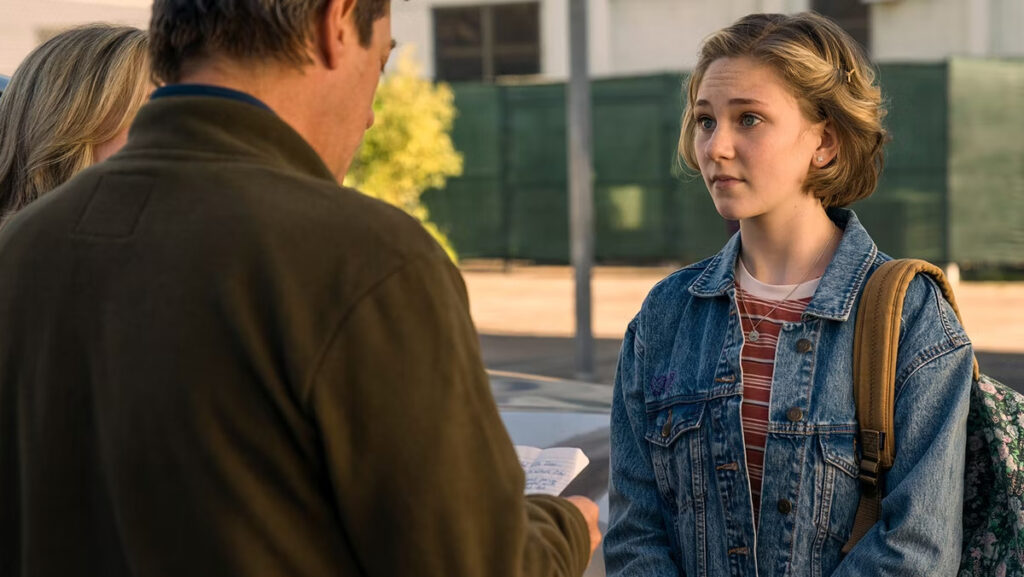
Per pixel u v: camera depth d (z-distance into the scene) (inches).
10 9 154.9
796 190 69.3
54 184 82.1
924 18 610.9
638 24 656.4
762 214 70.1
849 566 63.6
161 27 51.6
